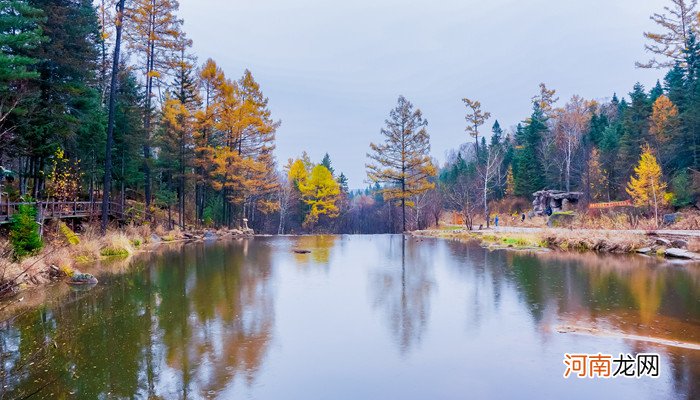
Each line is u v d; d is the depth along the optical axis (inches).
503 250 853.8
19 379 221.0
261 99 1514.5
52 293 432.5
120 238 775.1
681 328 304.5
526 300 398.9
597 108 2832.2
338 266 638.5
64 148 860.6
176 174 1197.7
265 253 823.1
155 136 1197.1
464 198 1769.2
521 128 2778.1
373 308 374.3
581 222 1242.0
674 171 1390.3
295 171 2281.0
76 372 230.1
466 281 502.0
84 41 753.0
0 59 495.2
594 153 1706.4
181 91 1339.8
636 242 782.5
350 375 227.3
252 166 1417.3
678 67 1658.5
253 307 377.4
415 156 1562.5
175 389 209.8
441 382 217.9
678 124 1380.4
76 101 788.0
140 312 357.7
